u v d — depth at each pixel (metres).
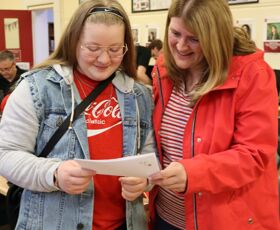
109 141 1.29
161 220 1.50
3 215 2.77
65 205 1.25
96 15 1.21
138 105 1.38
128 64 1.40
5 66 4.34
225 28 1.24
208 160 1.21
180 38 1.28
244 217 1.31
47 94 1.25
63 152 1.23
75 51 1.27
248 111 1.24
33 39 7.10
